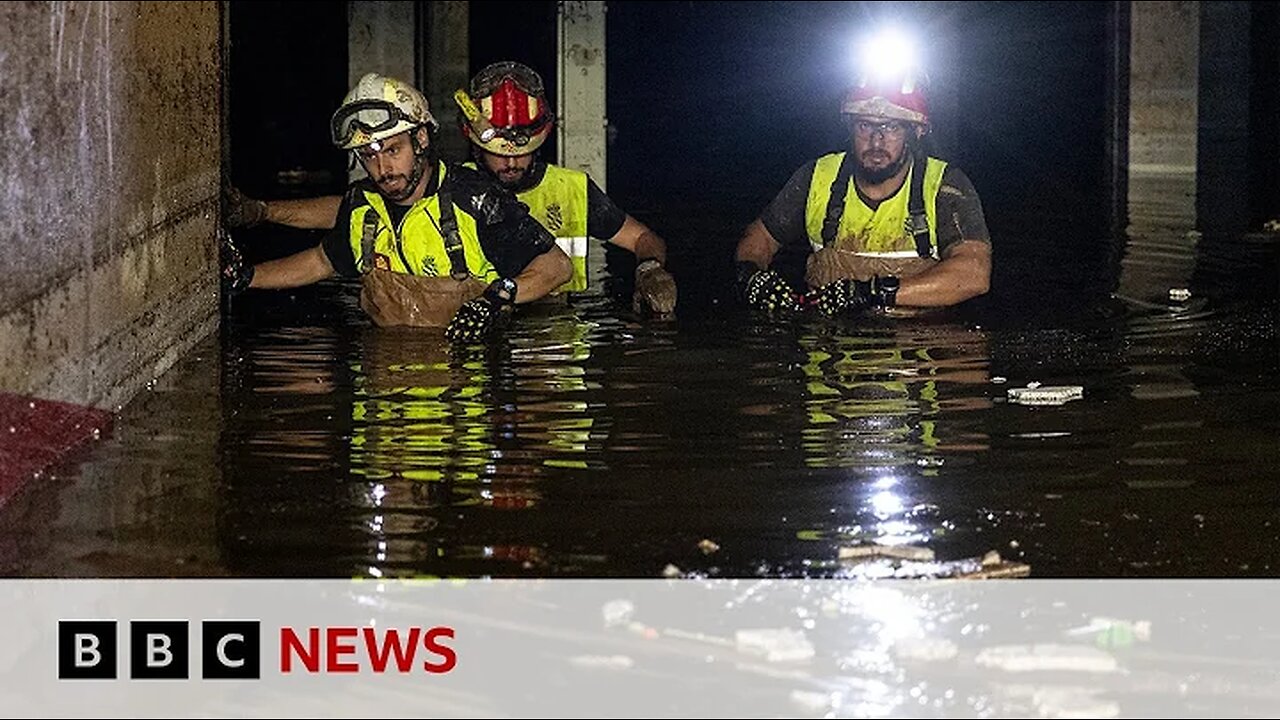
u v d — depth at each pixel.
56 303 4.80
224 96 7.73
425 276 6.91
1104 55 15.36
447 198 6.87
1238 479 4.66
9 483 4.41
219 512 4.32
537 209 7.69
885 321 7.01
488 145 7.41
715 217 10.89
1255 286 7.92
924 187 7.44
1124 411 5.41
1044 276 8.24
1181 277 8.21
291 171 14.13
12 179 4.43
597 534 4.17
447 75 14.97
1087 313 7.21
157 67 5.86
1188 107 14.14
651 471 4.70
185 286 6.30
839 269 7.55
